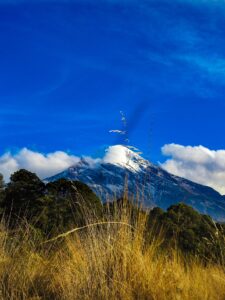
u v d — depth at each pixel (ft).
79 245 19.29
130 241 18.53
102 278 16.97
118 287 16.78
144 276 17.21
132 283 17.11
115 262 17.75
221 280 19.66
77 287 17.06
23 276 18.15
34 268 19.03
